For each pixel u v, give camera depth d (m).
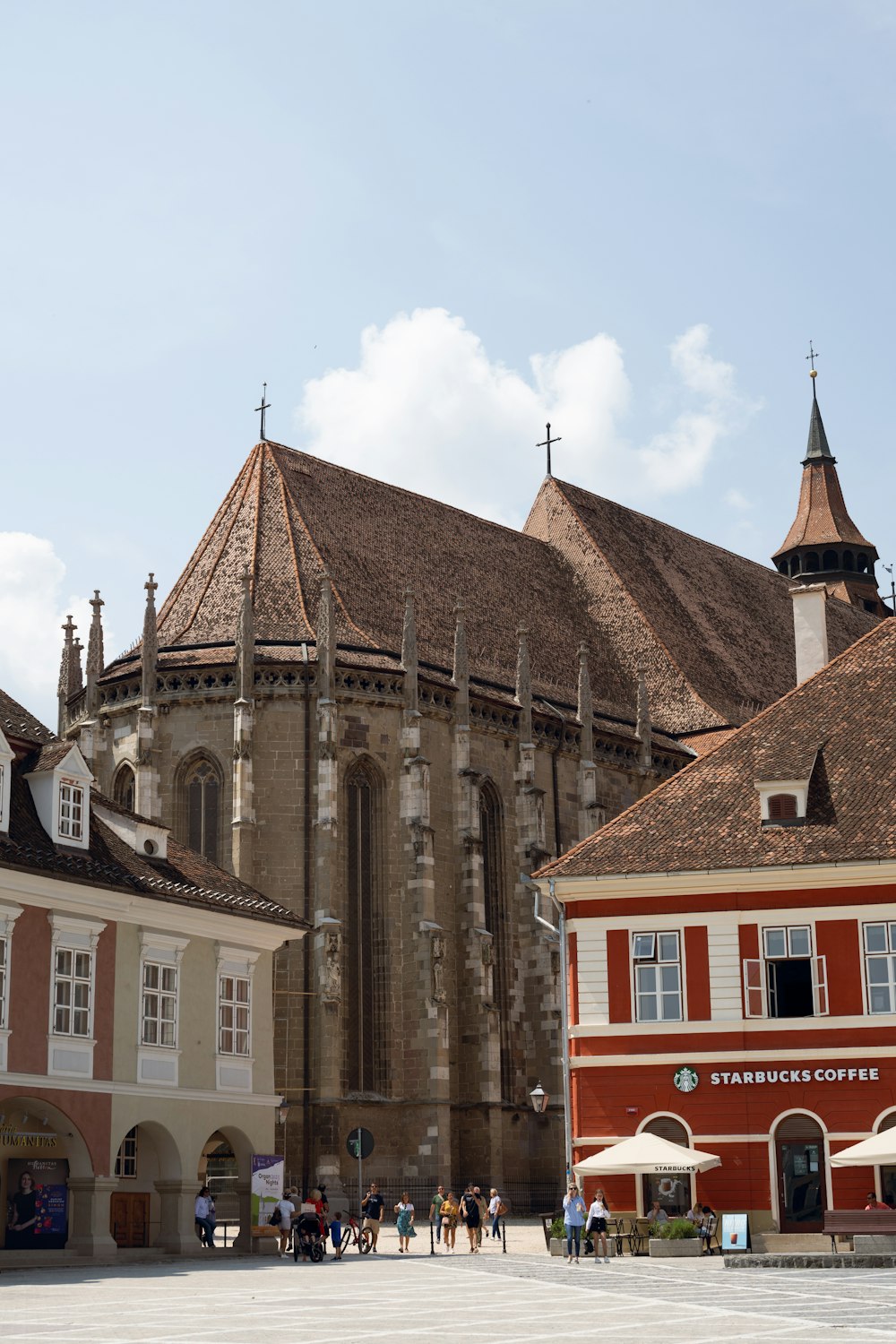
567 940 66.19
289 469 109.69
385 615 106.50
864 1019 61.69
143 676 95.00
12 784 60.56
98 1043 59.78
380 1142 91.75
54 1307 39.88
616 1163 58.31
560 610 125.00
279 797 93.75
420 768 96.25
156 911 63.00
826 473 166.75
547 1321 35.09
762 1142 61.94
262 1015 68.25
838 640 142.62
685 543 143.62
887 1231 54.12
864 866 62.25
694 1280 46.88
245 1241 65.25
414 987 94.06
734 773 68.62
